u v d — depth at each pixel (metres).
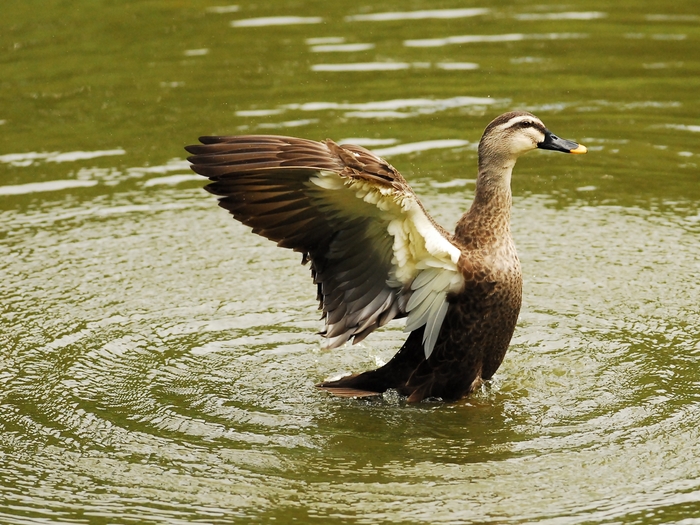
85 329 12.18
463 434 10.05
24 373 11.27
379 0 23.27
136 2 23.34
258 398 10.80
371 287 10.23
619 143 17.02
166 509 8.93
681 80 18.89
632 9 22.34
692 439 9.84
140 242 14.37
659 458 9.56
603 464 9.49
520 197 15.60
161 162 16.59
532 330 12.04
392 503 8.96
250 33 21.39
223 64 19.86
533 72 19.33
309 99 18.28
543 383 10.95
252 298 12.93
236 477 9.39
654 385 10.83
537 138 10.90
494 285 10.28
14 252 14.07
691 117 17.62
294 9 22.78
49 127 17.69
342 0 23.33
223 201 9.62
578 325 12.13
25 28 21.89
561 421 10.23
